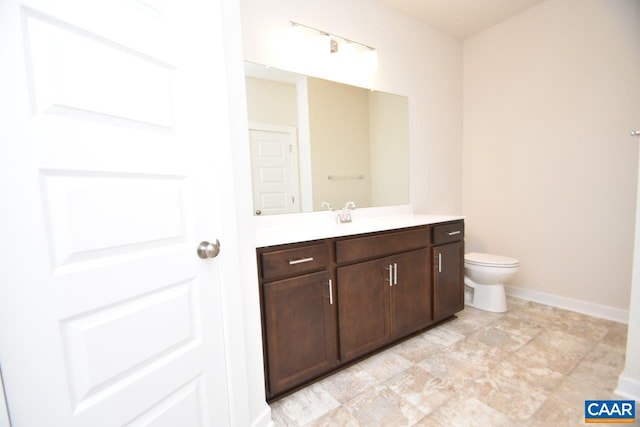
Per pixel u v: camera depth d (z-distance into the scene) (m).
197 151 0.94
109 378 0.71
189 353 0.91
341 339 1.55
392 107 2.32
